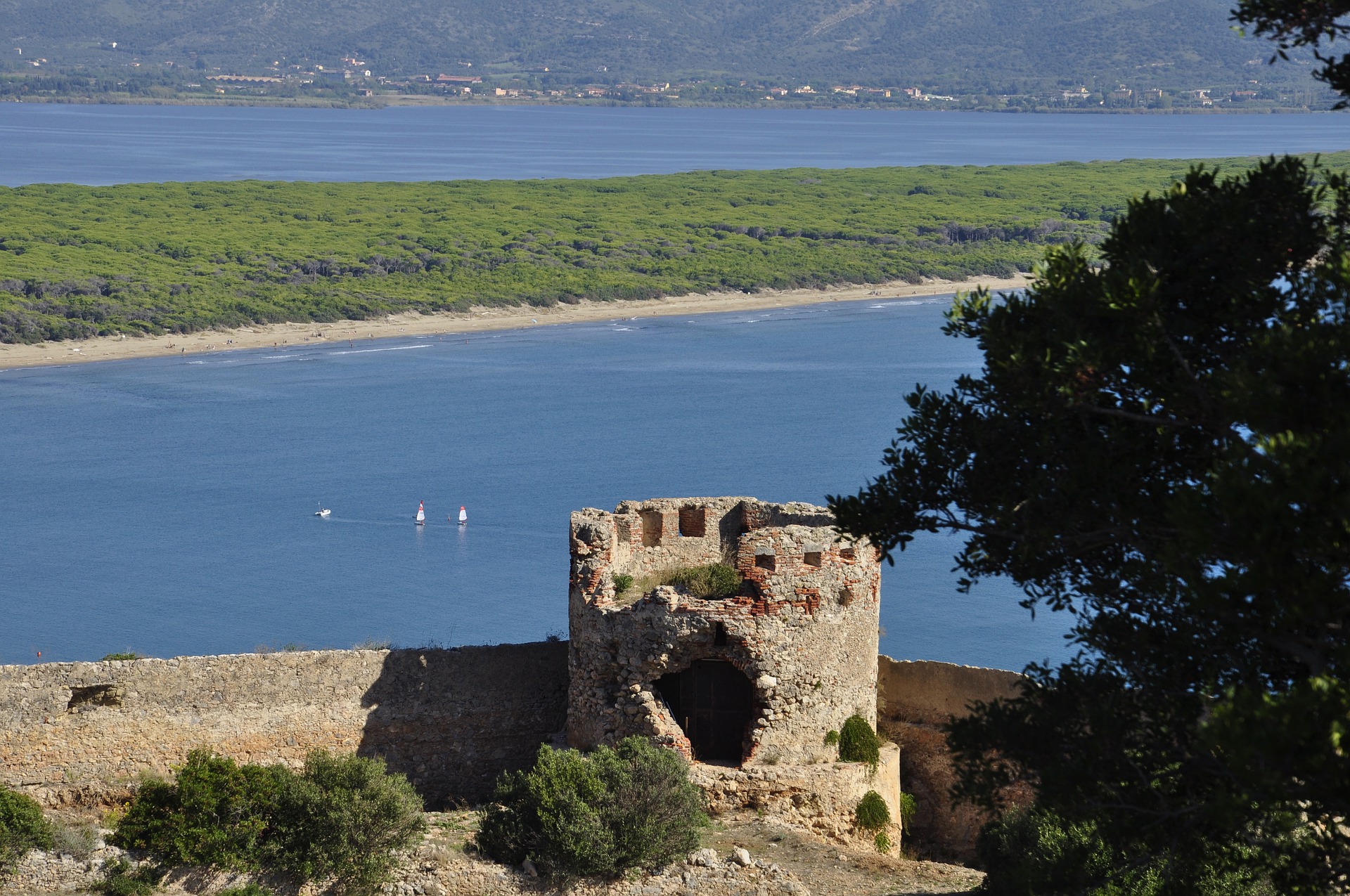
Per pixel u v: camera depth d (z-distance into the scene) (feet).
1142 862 228.02
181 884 314.14
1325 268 197.26
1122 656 212.84
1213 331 214.07
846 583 355.15
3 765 337.52
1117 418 212.84
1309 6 214.28
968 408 230.68
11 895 308.19
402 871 318.86
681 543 382.42
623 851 316.60
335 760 332.39
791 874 319.68
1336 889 194.18
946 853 376.89
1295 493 169.78
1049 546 212.84
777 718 349.82
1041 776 213.05
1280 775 163.63
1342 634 177.37
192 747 346.33
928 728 383.24
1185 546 181.88
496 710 368.07
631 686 348.38
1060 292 222.28
